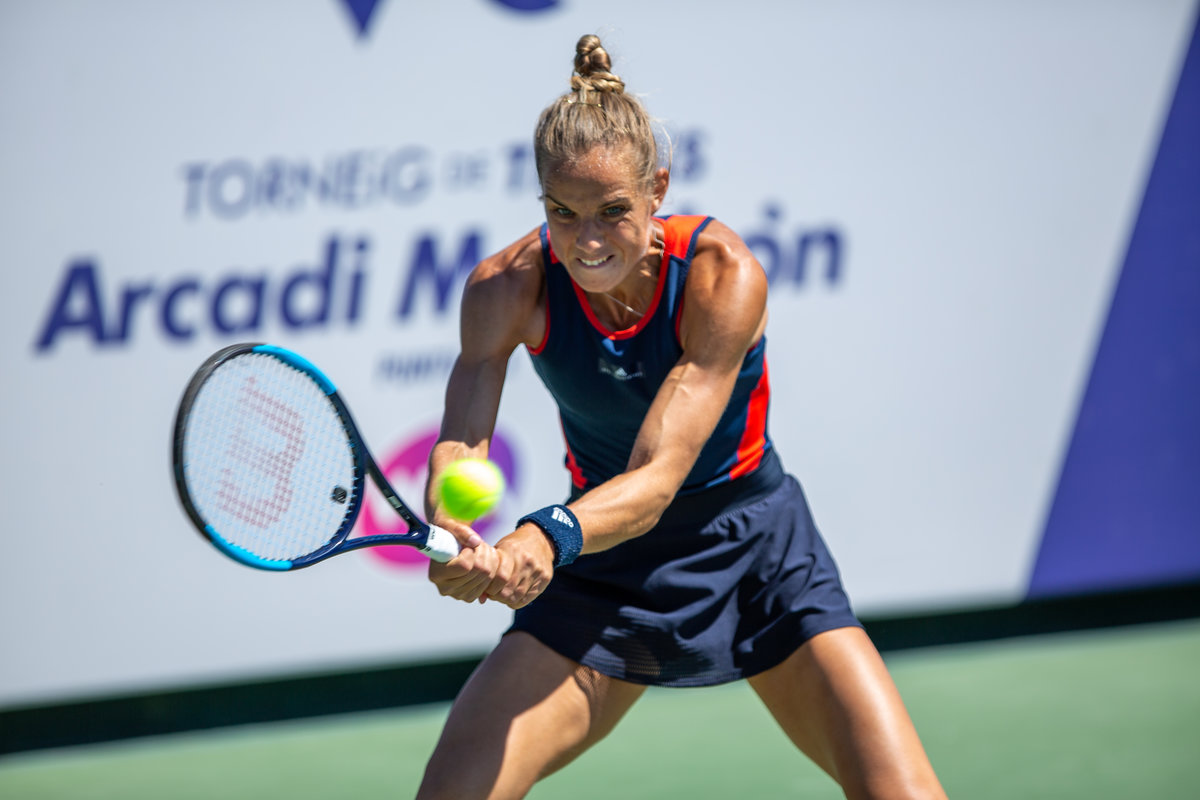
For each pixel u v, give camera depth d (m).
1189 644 19.94
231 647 16.59
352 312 16.64
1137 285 19.19
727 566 9.12
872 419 18.30
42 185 15.54
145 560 16.23
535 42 17.02
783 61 17.58
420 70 16.66
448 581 7.53
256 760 16.19
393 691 18.38
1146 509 19.53
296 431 7.91
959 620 20.20
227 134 16.08
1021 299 18.72
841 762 8.32
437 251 16.92
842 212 17.95
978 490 18.81
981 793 14.32
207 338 16.22
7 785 15.46
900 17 17.94
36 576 15.84
